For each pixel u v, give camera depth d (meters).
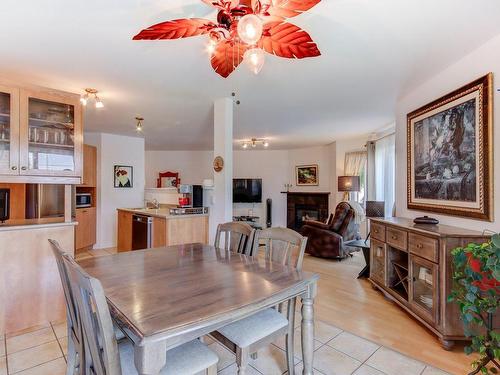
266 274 1.70
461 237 2.14
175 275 1.67
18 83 2.46
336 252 4.77
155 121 4.74
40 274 2.52
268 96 3.47
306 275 1.68
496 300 1.57
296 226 7.88
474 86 2.32
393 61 2.53
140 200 6.21
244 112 4.20
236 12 1.51
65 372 1.87
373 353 2.12
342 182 5.82
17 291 2.41
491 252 1.46
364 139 6.11
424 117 3.04
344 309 2.90
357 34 2.07
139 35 1.67
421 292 2.54
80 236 5.16
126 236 4.86
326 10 1.77
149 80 2.93
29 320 2.46
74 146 2.77
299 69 2.69
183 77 2.86
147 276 1.64
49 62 2.50
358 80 2.97
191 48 2.26
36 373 1.87
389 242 3.03
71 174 2.74
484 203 2.23
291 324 1.83
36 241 2.51
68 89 3.19
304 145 7.43
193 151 8.52
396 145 3.75
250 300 1.33
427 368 1.94
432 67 2.67
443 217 2.78
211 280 1.59
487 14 1.83
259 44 1.80
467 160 2.42
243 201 8.30
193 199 5.26
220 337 1.58
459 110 2.51
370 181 5.59
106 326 1.03
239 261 1.98
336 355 2.10
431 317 2.31
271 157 8.39
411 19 1.88
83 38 2.10
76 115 2.77
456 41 2.19
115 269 1.77
